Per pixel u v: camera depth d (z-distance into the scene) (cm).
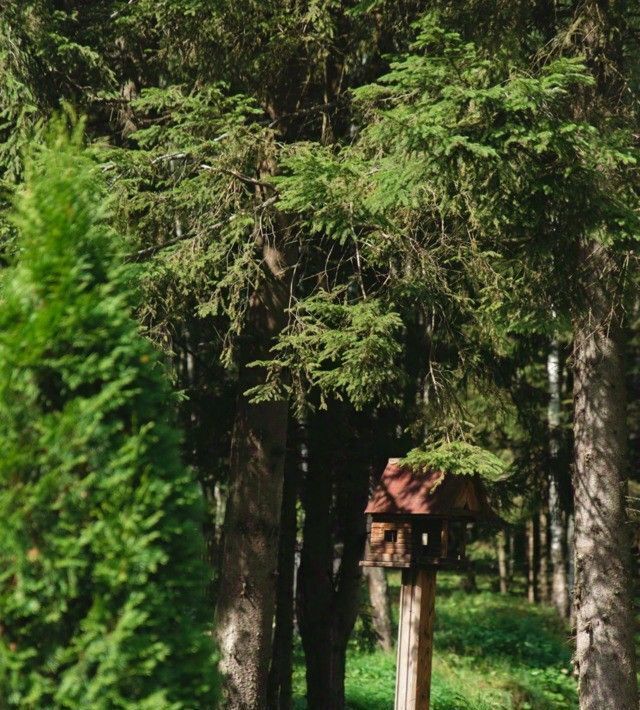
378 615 2292
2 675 561
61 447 564
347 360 1044
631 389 2392
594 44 1205
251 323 1260
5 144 1187
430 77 979
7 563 563
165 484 577
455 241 1169
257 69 1262
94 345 584
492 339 1205
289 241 1238
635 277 1187
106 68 1264
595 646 1191
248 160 1146
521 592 3328
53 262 586
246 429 1245
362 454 1395
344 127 1363
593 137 1026
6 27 1201
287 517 1427
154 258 1098
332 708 1409
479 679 1969
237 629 1208
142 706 558
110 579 558
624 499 1208
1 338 572
